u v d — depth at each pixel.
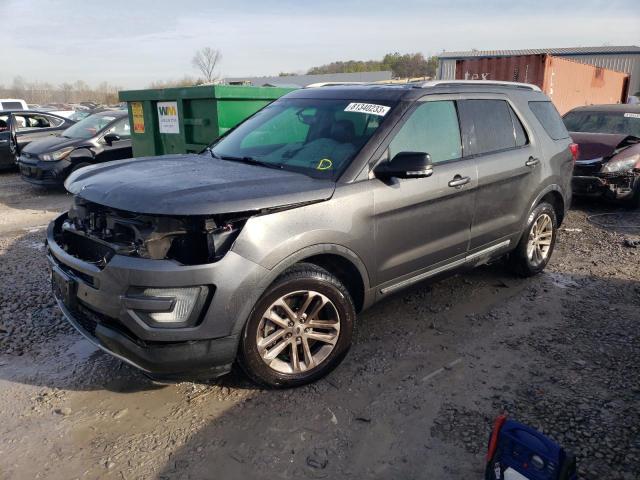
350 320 3.41
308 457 2.76
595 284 5.05
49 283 5.12
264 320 3.11
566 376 3.46
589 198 8.48
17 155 11.83
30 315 4.43
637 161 7.85
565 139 5.29
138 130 8.21
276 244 2.96
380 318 4.34
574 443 2.81
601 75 16.78
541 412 3.08
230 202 2.83
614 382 3.38
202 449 2.83
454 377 3.47
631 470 2.62
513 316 4.37
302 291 3.18
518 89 4.91
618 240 6.57
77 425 3.04
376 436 2.91
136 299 2.76
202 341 2.86
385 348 3.86
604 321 4.25
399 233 3.62
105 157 10.12
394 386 3.38
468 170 4.04
